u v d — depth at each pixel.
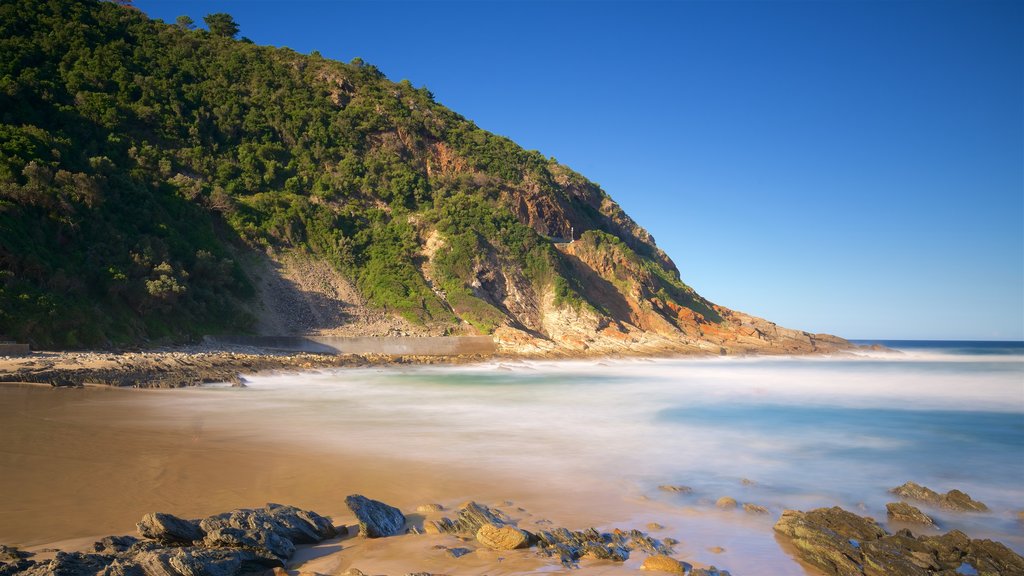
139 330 42.06
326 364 43.62
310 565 7.89
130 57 71.31
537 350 59.03
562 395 29.88
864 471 14.52
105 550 7.72
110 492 10.91
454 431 19.08
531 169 95.19
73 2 74.25
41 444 14.73
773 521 10.65
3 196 39.38
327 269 63.72
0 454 13.53
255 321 52.94
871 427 20.42
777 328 87.88
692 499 11.91
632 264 84.19
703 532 9.99
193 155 65.31
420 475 13.22
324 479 12.58
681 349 68.19
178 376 31.53
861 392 31.31
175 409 22.27
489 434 18.56
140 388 28.30
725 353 70.75
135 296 42.94
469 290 66.81
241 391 29.78
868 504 11.95
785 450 16.72
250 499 10.87
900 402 27.09
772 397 29.11
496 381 37.72
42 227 40.38
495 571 7.79
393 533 9.34
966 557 9.12
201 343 46.19
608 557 8.50
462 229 72.31
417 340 56.97
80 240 42.69
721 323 87.56
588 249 84.31
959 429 20.09
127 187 51.41
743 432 19.41
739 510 11.23
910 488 12.59
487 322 63.19
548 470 13.96
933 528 10.66
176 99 69.25
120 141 59.03
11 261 36.00
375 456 15.01
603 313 72.06
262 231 62.47
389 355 51.00
